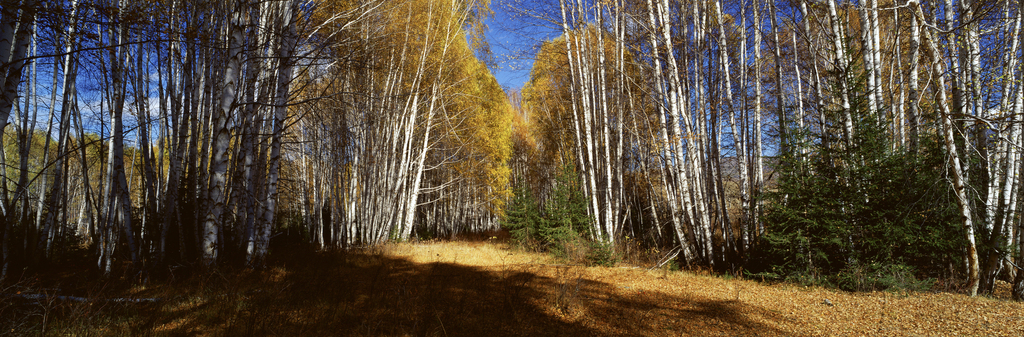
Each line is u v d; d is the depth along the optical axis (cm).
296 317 536
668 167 1228
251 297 633
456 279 877
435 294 698
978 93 879
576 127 1514
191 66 895
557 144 2453
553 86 2073
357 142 1864
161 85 976
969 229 756
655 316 623
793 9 1152
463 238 2727
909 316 620
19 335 449
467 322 548
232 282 709
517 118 3344
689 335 540
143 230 1045
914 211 824
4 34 438
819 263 923
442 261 1248
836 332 560
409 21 1723
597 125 1590
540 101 2316
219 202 794
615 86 1603
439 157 2428
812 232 904
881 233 840
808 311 671
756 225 1300
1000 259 789
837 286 861
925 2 1030
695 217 1298
